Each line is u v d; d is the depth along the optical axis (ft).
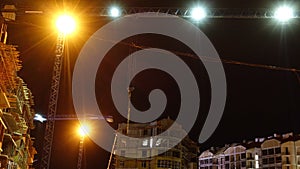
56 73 169.48
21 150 170.91
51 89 171.01
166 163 286.05
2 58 105.40
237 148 384.88
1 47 102.17
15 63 114.01
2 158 132.46
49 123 172.04
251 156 367.86
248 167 364.38
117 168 290.56
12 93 131.85
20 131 151.23
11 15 118.11
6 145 140.87
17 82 137.18
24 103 164.14
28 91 162.91
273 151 350.02
